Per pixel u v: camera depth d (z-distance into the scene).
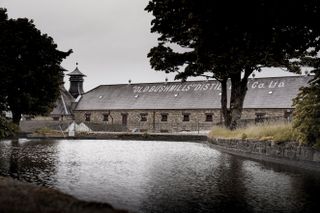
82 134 51.25
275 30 10.46
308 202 8.39
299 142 14.88
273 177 12.09
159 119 66.88
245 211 7.59
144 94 71.62
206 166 15.37
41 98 37.91
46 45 37.66
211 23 10.70
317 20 10.02
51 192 6.84
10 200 5.54
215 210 7.67
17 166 14.97
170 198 8.84
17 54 35.75
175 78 31.69
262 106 58.25
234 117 29.53
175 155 21.27
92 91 78.19
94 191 9.62
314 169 13.84
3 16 35.97
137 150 25.91
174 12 12.88
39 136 47.88
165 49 30.61
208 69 28.73
